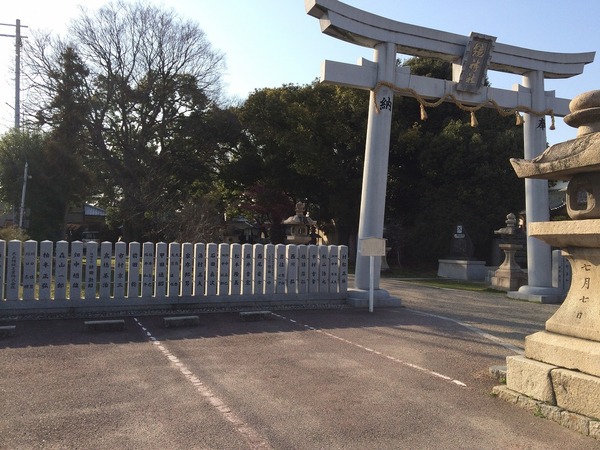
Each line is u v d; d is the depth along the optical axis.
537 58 15.52
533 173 5.58
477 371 6.74
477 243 27.70
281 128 31.64
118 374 6.35
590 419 4.59
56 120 28.58
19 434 4.44
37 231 23.70
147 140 30.98
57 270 10.38
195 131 31.64
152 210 27.50
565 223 5.36
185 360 7.09
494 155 27.20
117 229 43.62
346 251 13.20
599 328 5.00
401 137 28.39
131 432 4.52
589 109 5.34
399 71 13.51
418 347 8.21
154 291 11.20
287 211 33.84
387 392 5.80
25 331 8.81
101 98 29.92
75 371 6.46
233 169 33.38
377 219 12.97
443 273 26.64
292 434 4.54
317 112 29.84
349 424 4.80
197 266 11.59
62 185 24.38
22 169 23.62
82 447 4.19
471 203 27.50
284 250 12.50
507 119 28.83
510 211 27.45
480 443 4.40
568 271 16.42
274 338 8.72
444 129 28.36
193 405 5.25
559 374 5.00
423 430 4.68
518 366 5.50
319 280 12.88
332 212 30.92
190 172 32.00
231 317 10.69
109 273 10.80
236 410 5.12
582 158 4.99
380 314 11.71
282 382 6.12
